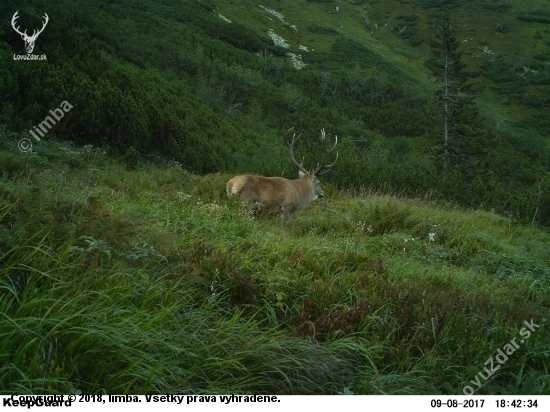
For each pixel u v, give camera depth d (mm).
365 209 11203
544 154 62906
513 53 115812
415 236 9367
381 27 136625
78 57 17438
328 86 68562
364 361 3814
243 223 7312
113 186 9469
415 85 81000
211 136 29344
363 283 5121
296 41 100625
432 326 4164
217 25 75875
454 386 3727
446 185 18828
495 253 8922
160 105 26422
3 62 13422
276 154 32406
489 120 73938
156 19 62625
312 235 8148
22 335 2770
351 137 50719
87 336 2877
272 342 3512
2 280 3055
